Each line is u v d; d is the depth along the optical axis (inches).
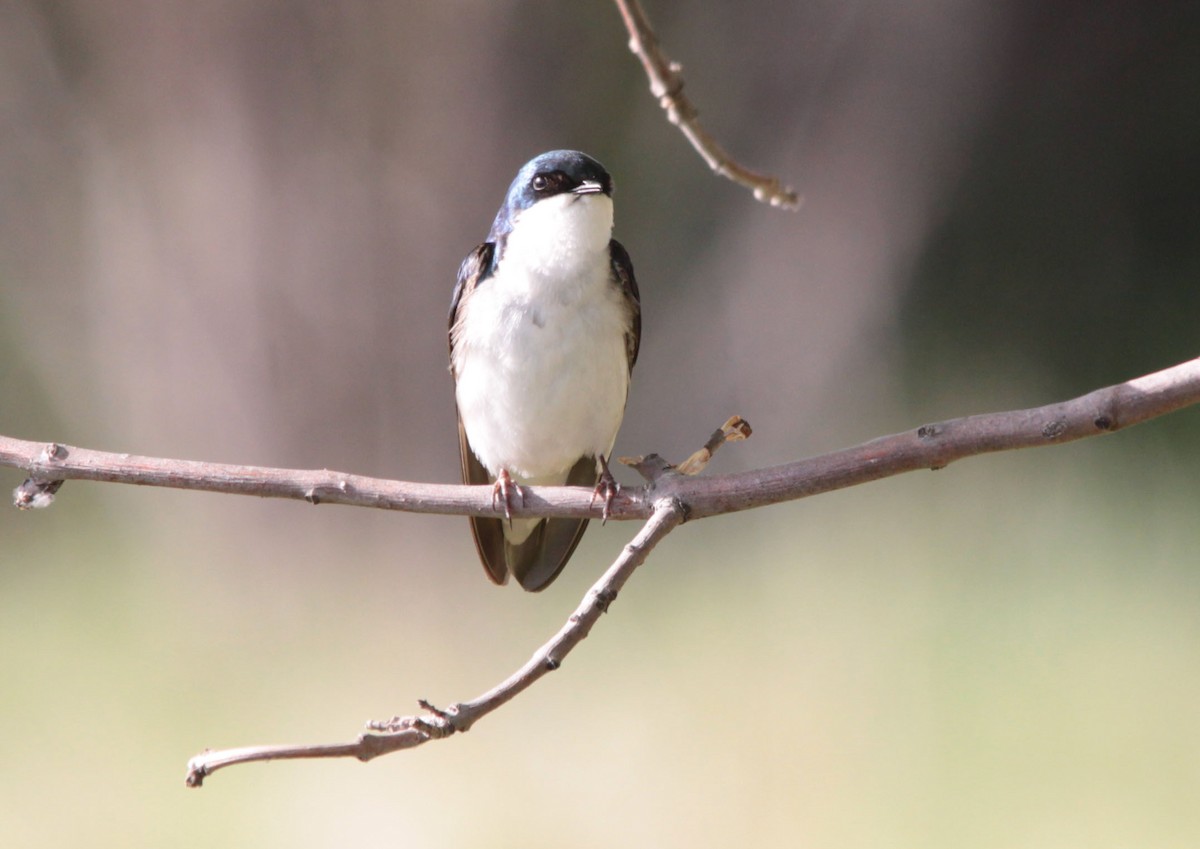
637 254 730.8
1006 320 763.4
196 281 658.8
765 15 740.7
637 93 715.4
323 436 656.4
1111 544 537.3
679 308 729.6
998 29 753.0
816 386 725.9
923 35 745.0
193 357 659.4
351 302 655.1
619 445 713.0
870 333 741.9
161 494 605.3
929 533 554.9
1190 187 788.6
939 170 755.4
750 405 723.4
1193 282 778.2
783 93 745.0
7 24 656.4
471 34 661.3
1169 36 800.3
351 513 590.9
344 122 653.3
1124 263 780.0
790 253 735.7
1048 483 581.6
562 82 692.7
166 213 661.3
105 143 664.4
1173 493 565.3
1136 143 789.2
